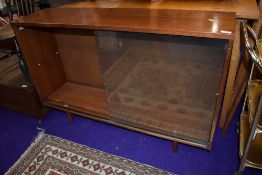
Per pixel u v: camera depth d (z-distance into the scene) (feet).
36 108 5.33
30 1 4.99
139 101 4.49
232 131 4.81
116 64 4.40
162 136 3.89
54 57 5.31
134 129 4.12
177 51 3.60
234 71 3.83
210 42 3.10
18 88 5.10
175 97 4.19
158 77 4.15
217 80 3.19
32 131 5.35
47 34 4.96
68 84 5.75
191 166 4.17
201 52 3.36
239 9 3.31
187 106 4.07
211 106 3.55
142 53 3.98
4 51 6.42
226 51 2.67
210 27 2.74
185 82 3.91
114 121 4.33
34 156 4.67
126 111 4.38
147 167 4.20
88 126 5.30
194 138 3.69
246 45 2.80
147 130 4.01
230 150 4.40
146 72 4.21
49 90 5.29
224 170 4.04
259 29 3.81
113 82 4.67
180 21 3.04
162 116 4.12
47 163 4.49
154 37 3.59
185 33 2.72
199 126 3.80
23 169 4.42
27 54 4.51
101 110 4.63
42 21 3.76
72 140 4.97
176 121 3.97
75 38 4.98
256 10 3.23
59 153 4.68
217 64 3.16
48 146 4.88
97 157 4.50
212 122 3.38
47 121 5.59
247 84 4.04
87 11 4.04
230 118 4.49
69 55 5.38
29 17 4.09
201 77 3.65
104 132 5.09
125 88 4.62
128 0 4.49
